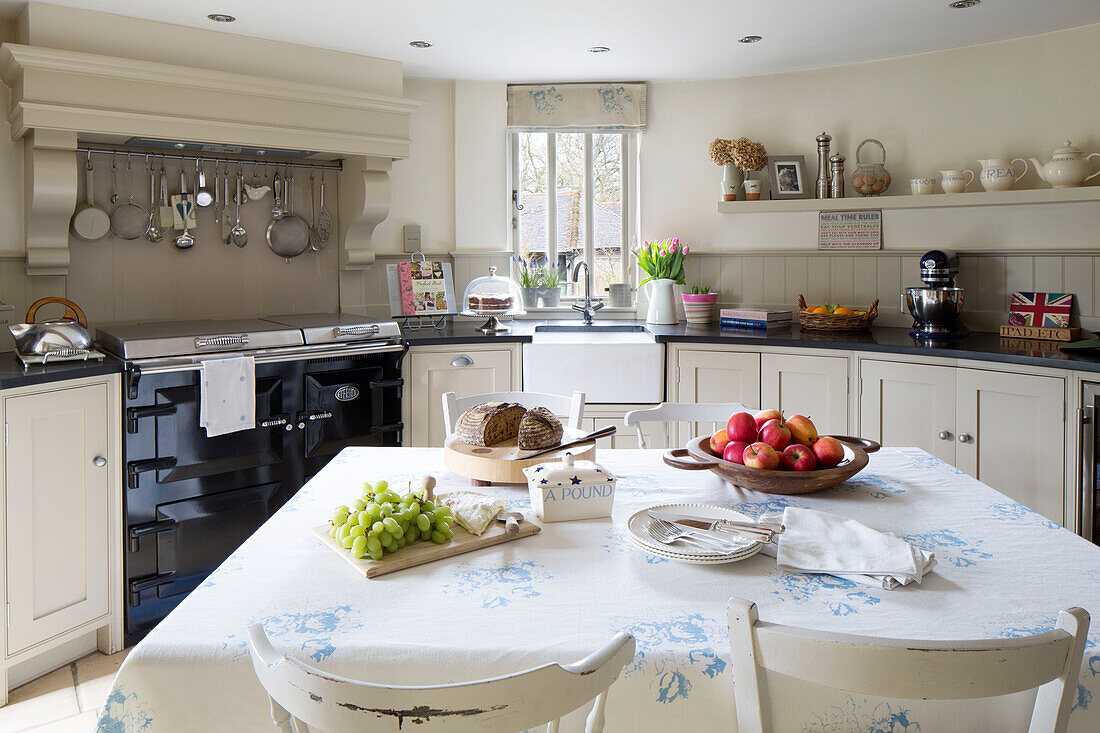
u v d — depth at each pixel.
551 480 1.71
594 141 4.71
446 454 2.00
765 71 4.36
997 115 3.91
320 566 1.45
